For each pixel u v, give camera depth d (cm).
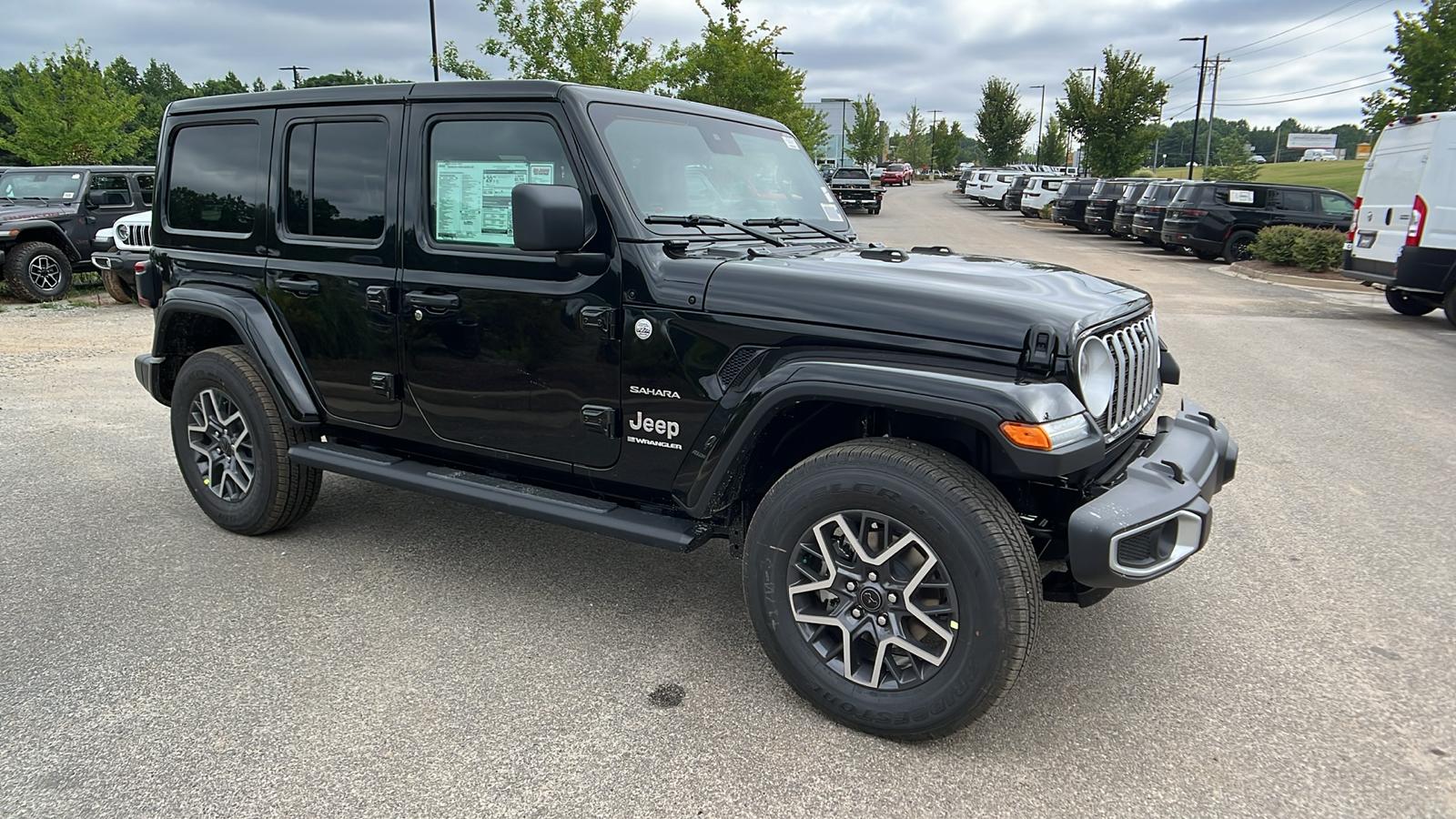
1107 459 289
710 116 369
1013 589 245
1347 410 675
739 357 282
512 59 1808
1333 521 455
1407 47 1936
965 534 247
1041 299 262
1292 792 250
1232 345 941
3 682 300
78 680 302
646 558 409
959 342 252
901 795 247
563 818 237
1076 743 272
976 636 250
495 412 335
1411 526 447
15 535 427
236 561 401
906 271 289
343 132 360
